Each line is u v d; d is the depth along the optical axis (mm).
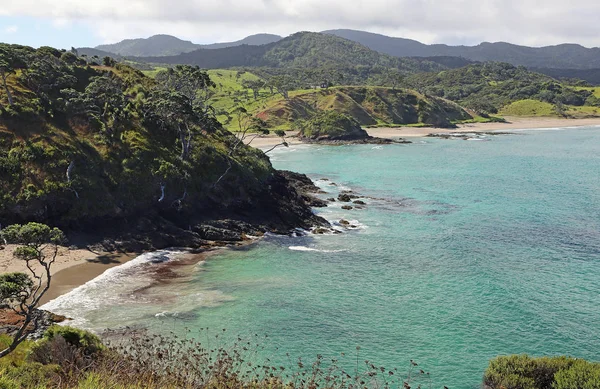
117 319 45094
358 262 63406
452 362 39938
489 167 143250
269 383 25828
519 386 33719
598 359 40375
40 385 19016
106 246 65125
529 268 61281
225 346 40812
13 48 99500
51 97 88125
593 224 81750
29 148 71812
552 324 46281
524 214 88625
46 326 41469
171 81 122375
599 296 52688
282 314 47906
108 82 99062
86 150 77125
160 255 64500
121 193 73312
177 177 78125
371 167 144750
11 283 24266
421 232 77500
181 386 22094
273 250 68125
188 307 48594
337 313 48438
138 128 86500
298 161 157625
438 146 195375
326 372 37719
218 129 105812
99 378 19391
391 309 49438
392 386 36438
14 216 65438
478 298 52125
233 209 81938
